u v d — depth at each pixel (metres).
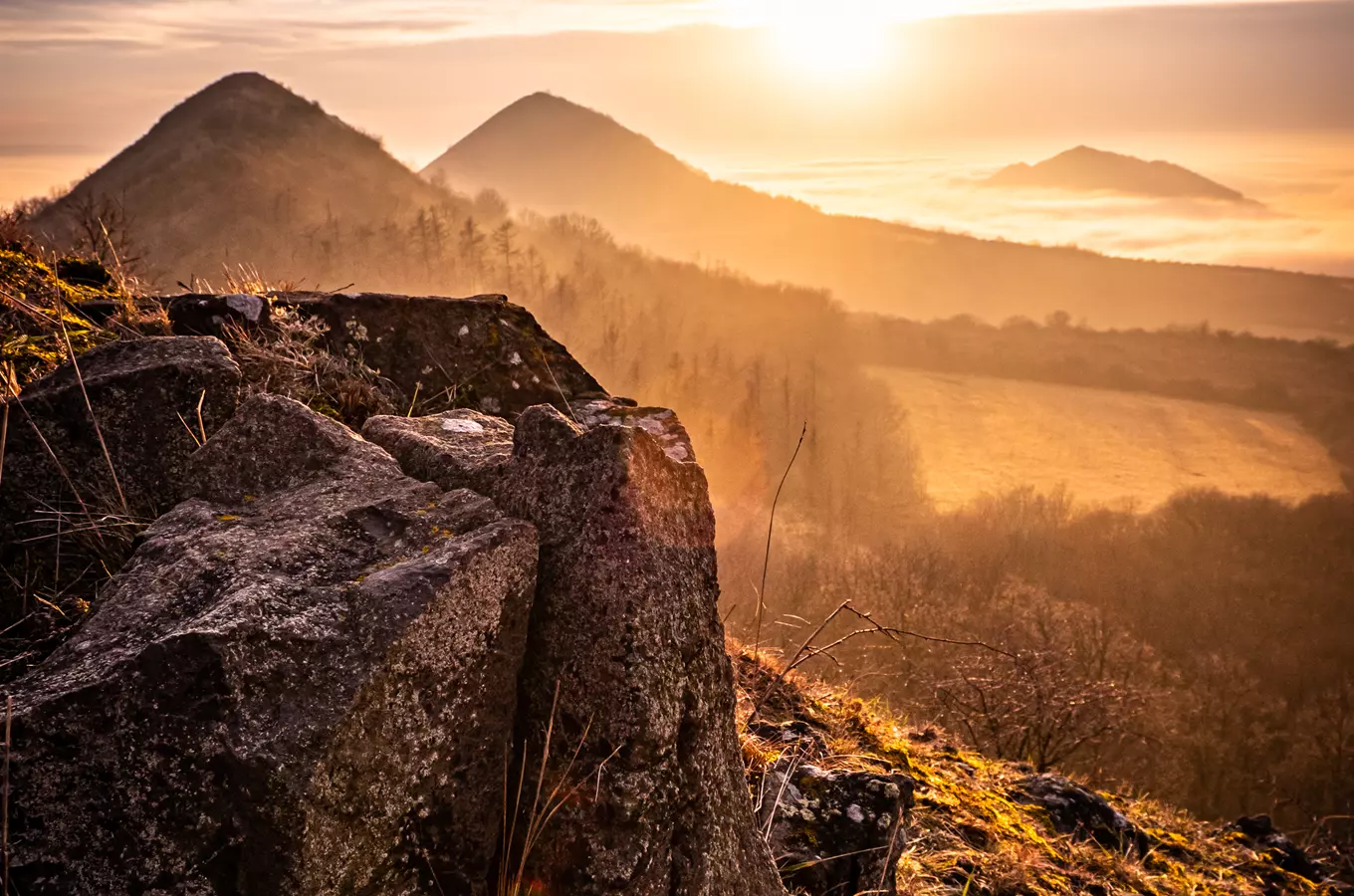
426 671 1.69
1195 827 7.28
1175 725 33.28
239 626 1.56
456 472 2.23
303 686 1.57
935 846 4.27
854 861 3.02
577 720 1.88
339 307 3.96
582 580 1.91
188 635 1.52
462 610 1.75
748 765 3.34
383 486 2.15
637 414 3.80
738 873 2.09
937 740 6.38
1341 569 58.41
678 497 2.03
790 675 5.25
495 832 1.84
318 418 2.35
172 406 2.68
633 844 1.84
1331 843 12.92
